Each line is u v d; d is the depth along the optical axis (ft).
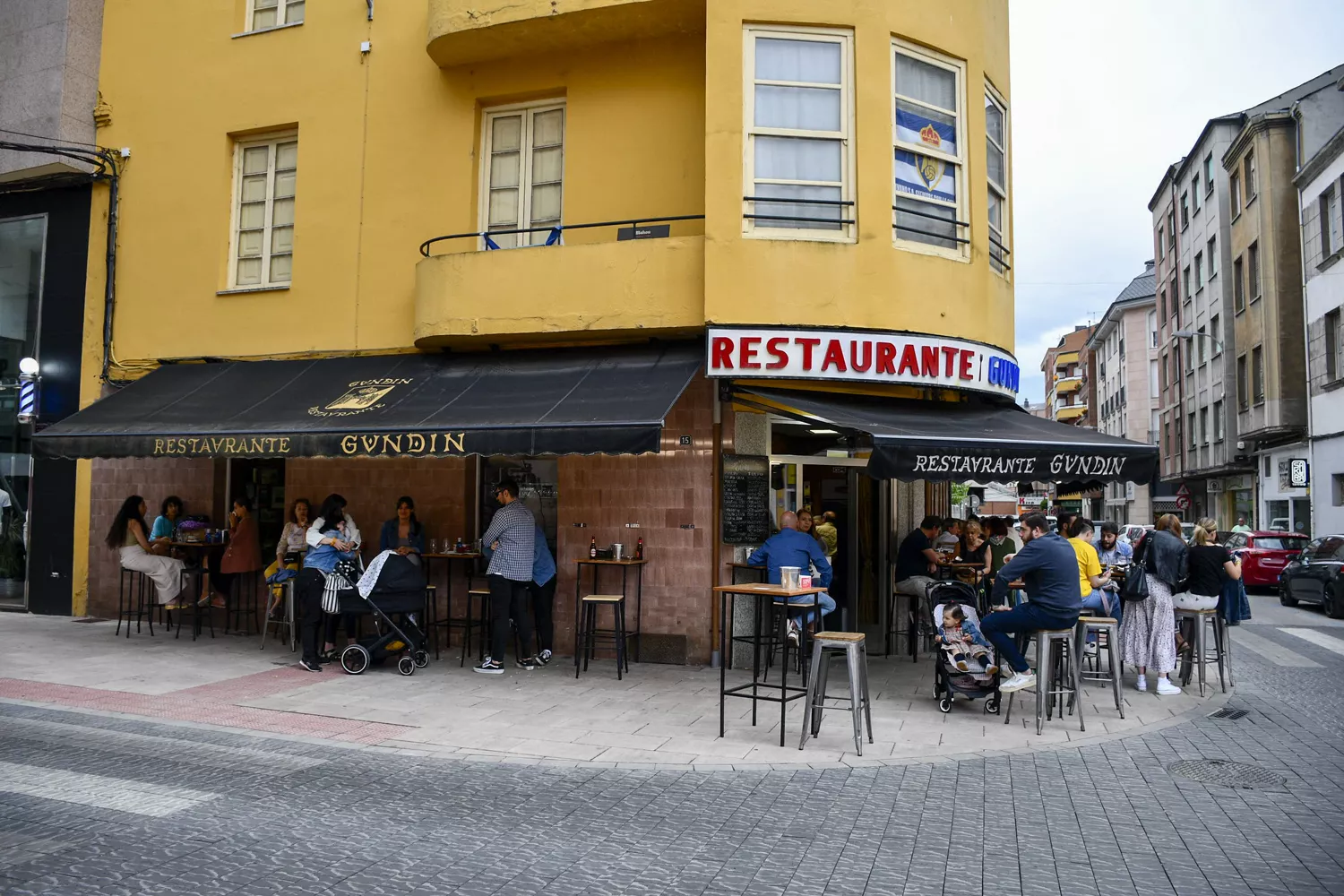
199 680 30.89
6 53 45.21
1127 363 185.06
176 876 14.69
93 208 44.80
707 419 34.76
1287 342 97.14
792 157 33.04
